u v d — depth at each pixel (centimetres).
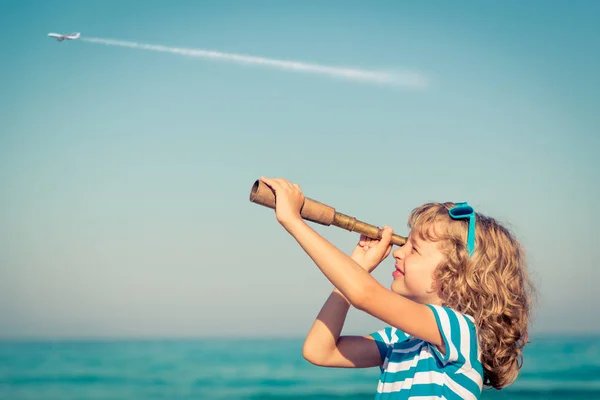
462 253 251
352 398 2609
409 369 250
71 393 2791
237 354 4044
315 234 230
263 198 240
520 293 262
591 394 2591
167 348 4556
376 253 274
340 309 283
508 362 254
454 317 236
